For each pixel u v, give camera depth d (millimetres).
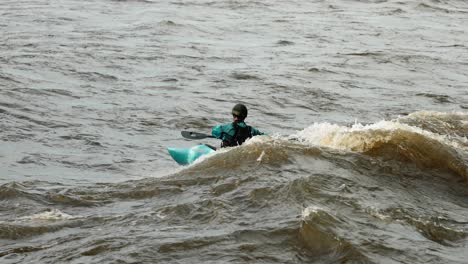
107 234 10352
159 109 20984
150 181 12703
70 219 11086
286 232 10133
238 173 12602
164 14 42250
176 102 21875
